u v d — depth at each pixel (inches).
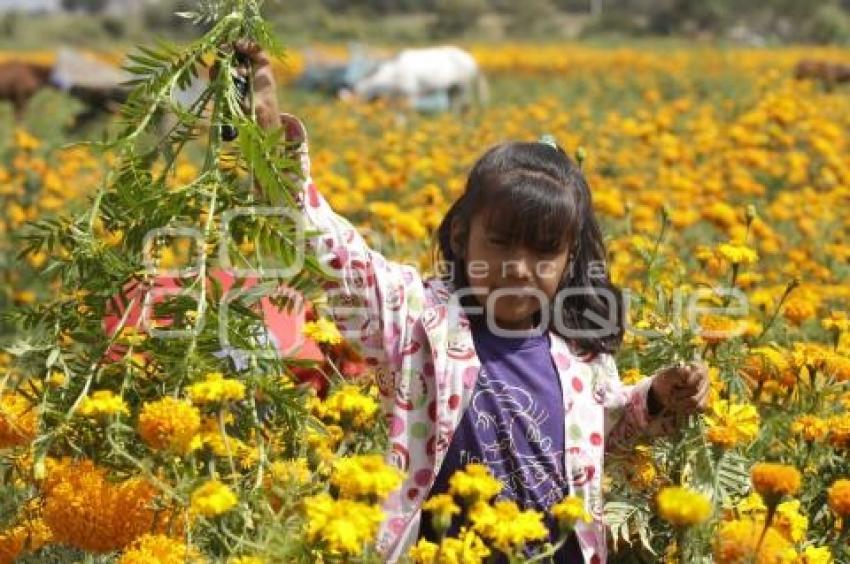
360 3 5206.7
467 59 1378.0
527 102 1438.2
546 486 163.9
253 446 160.9
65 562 162.2
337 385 187.0
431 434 165.0
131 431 148.6
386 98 1284.4
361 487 132.6
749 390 215.8
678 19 4554.6
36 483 164.2
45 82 1256.8
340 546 131.9
